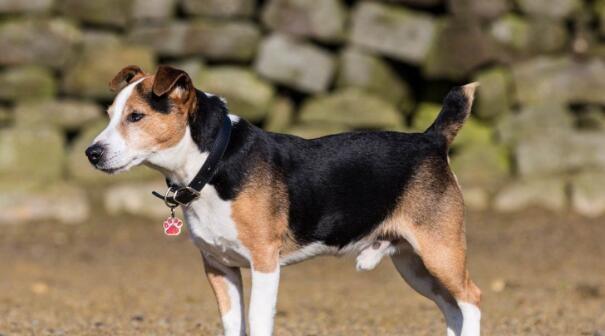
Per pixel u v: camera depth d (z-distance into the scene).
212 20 15.39
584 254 12.93
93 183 15.17
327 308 10.51
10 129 15.23
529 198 14.55
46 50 15.45
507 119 15.16
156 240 13.96
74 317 9.92
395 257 8.16
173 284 11.79
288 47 15.23
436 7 15.45
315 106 15.22
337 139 7.68
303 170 7.48
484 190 14.73
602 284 11.51
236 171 7.23
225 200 7.20
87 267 12.67
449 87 15.41
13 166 15.03
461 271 7.72
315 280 12.18
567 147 14.91
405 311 10.27
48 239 13.84
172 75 7.03
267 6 15.29
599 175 14.69
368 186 7.60
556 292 11.18
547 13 15.45
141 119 7.12
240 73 15.22
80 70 15.23
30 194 14.60
